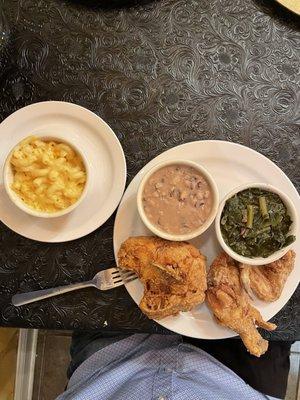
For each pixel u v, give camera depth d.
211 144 0.43
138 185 0.42
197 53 0.44
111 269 0.43
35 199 0.40
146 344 0.51
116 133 0.44
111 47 0.44
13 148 0.39
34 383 0.66
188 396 0.45
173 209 0.40
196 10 0.44
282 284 0.42
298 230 0.43
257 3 0.45
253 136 0.45
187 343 0.51
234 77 0.45
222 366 0.49
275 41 0.45
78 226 0.43
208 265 0.44
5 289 0.44
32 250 0.44
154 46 0.44
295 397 0.66
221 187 0.43
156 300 0.41
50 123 0.43
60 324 0.44
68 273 0.44
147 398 0.45
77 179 0.40
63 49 0.44
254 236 0.40
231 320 0.41
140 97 0.44
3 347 0.57
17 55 0.44
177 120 0.44
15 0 0.44
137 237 0.42
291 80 0.45
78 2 0.44
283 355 0.55
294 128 0.45
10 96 0.44
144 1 0.44
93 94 0.44
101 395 0.47
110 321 0.44
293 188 0.43
